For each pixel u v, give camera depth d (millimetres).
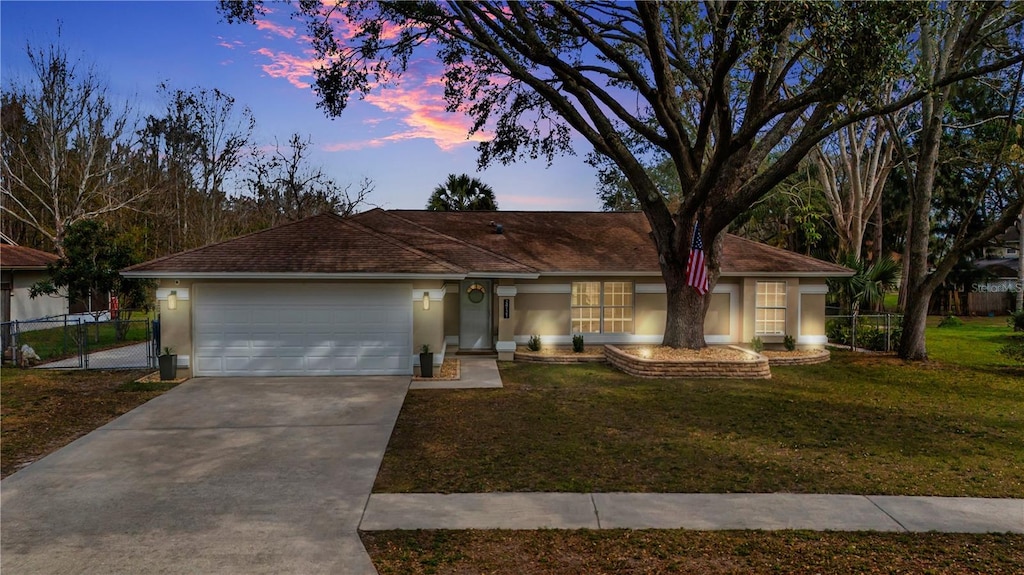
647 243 19359
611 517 6258
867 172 29328
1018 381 14109
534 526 6043
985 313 35906
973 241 16312
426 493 6938
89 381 13406
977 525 6094
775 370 15516
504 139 18703
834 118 13938
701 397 12156
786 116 15555
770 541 5711
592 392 12578
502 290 16594
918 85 10617
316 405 11195
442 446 8766
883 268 24172
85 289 19516
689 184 15203
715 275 16031
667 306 16516
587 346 17938
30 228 37719
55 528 6000
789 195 28625
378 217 19969
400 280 14055
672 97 15156
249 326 13836
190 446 8734
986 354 18828
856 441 9117
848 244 28781
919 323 17156
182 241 39344
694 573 5105
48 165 31484
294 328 13922
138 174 38562
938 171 30812
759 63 10766
